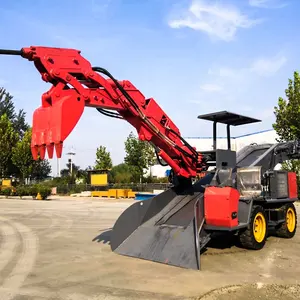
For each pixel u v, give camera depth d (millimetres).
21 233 10766
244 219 7605
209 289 5180
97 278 5820
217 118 8930
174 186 8578
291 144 10086
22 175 45844
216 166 7992
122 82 6789
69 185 38438
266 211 9031
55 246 8625
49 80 5875
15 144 43500
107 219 14398
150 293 5035
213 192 7164
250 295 4902
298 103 21578
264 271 6152
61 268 6488
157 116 7188
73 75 6078
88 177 39375
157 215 8000
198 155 7844
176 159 7684
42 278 5883
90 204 23234
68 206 21438
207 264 6637
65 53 5953
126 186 33531
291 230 9641
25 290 5258
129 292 5094
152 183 34438
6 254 7762
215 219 7090
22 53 5516
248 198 7715
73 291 5180
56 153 5531
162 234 7219
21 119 62625
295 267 6430
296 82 21719
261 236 8102
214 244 8453
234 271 6152
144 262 6812
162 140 7207
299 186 21969
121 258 7172
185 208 7879
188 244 6660
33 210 18656
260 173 8109
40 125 5840
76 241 9305
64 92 5871
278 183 9336
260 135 36531
